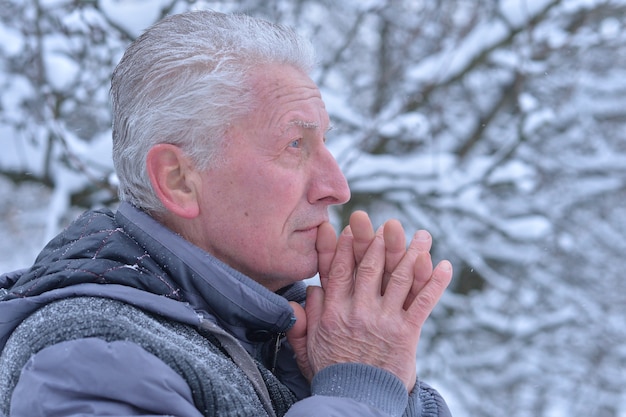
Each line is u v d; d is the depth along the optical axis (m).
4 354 0.97
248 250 1.13
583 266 5.73
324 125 1.19
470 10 4.88
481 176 4.62
